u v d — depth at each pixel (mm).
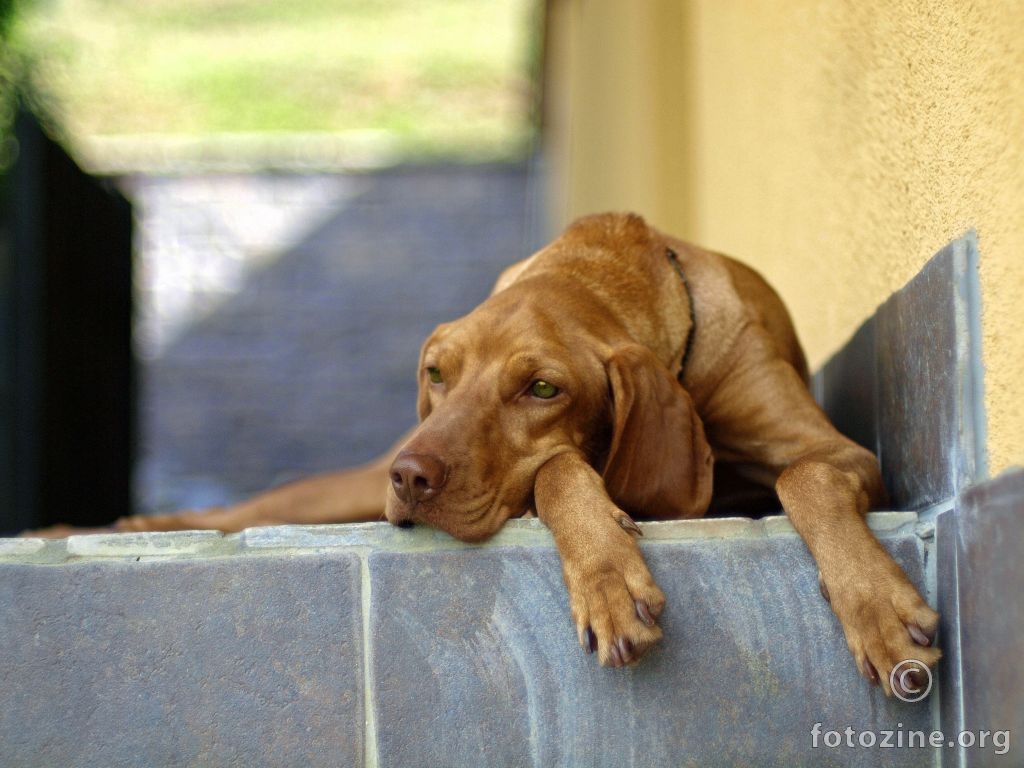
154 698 2576
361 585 2578
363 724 2547
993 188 2420
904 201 3014
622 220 3557
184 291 12312
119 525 4125
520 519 2621
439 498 2582
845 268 3633
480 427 2781
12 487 5254
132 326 6590
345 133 14375
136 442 6645
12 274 5340
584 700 2498
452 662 2543
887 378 3084
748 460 3352
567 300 3115
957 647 2367
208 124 14797
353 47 16578
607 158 9188
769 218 4781
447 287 12352
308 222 12688
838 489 2521
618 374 2916
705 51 6355
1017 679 2109
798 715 2459
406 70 15953
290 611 2578
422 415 3154
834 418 3746
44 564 2611
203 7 17672
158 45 16609
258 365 11992
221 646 2578
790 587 2488
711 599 2496
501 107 15078
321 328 12195
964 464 2510
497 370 2895
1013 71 2314
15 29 6172
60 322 5570
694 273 3451
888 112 3141
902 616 2311
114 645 2590
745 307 3412
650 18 7332
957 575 2373
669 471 2881
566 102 11836
